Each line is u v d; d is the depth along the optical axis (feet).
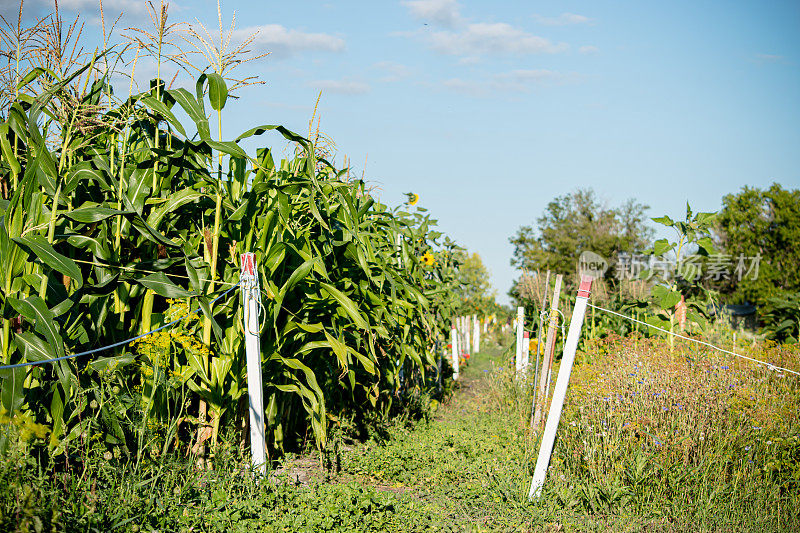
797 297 35.01
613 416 19.25
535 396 23.95
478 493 16.89
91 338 14.32
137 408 13.64
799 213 102.73
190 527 12.37
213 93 15.52
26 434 10.68
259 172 16.60
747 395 19.39
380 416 23.71
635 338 26.81
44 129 14.51
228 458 15.33
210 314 14.02
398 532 13.85
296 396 20.38
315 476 17.49
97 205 14.46
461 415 28.99
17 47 14.03
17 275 12.72
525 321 39.63
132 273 14.14
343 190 18.80
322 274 16.33
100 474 12.67
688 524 15.38
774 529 15.06
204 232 15.75
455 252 38.37
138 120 15.78
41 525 9.91
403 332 22.84
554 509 15.84
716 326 32.45
